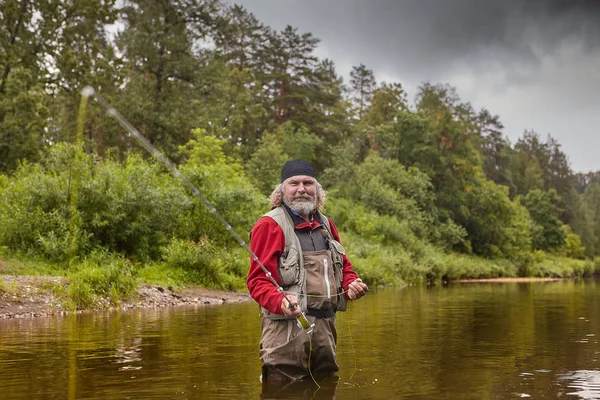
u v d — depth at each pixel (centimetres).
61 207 1451
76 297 977
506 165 8150
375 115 5969
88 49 3014
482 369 456
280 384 399
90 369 452
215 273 1416
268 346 426
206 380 412
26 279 1078
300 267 427
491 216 4628
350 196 3544
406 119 4572
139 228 1507
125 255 1516
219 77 3834
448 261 3206
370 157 4056
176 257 1427
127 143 3469
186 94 3741
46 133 2958
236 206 1694
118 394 370
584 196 8538
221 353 526
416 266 2655
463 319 851
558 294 1617
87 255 1402
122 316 871
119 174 1580
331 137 5453
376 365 474
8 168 2631
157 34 3603
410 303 1187
